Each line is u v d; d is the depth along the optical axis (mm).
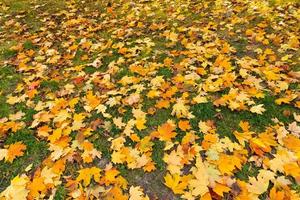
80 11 6867
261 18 5852
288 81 4230
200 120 3814
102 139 3701
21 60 5230
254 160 3266
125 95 4258
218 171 3131
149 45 5305
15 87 4691
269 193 2971
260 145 3363
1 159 3508
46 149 3623
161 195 3076
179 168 3234
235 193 2949
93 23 6254
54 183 3188
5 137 3785
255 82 4223
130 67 4777
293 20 5668
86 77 4688
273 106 3924
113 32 5828
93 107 4086
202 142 3473
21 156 3578
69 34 5953
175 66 4680
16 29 6320
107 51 5328
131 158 3375
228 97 4000
